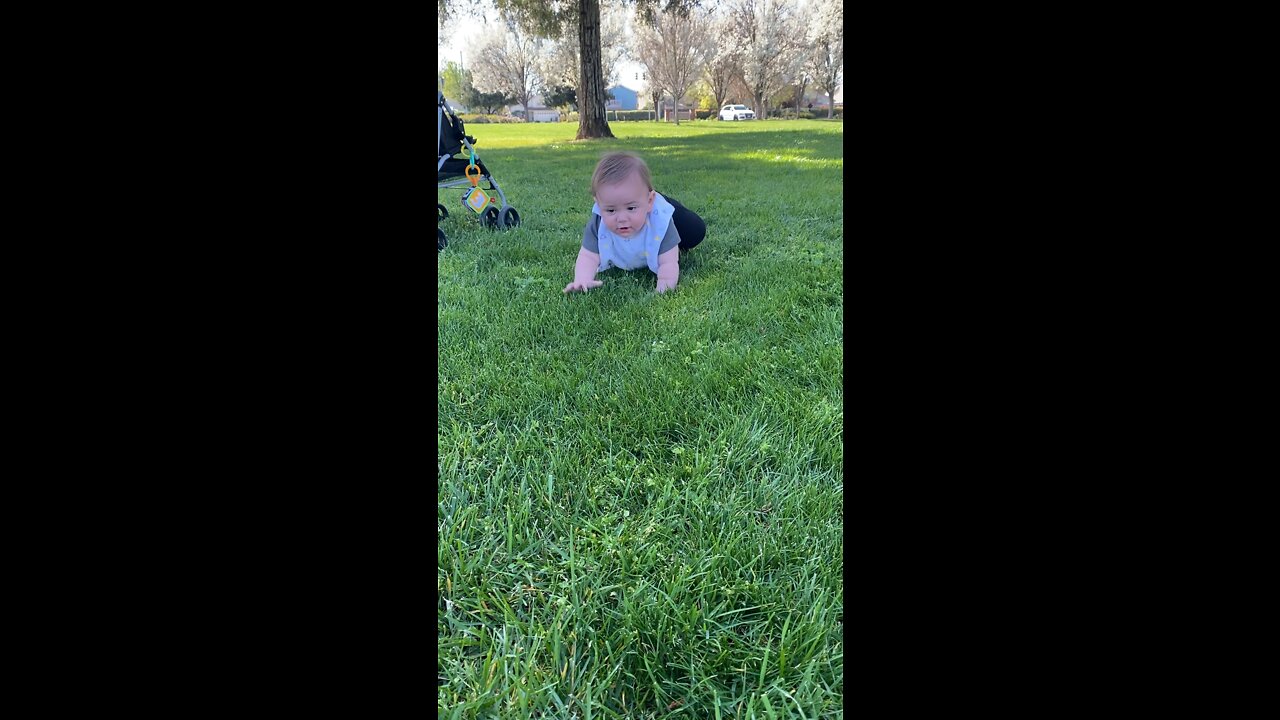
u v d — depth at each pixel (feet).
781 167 31.01
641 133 63.82
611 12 106.22
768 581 5.47
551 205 21.50
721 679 4.79
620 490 6.51
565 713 4.56
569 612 5.14
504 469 6.82
